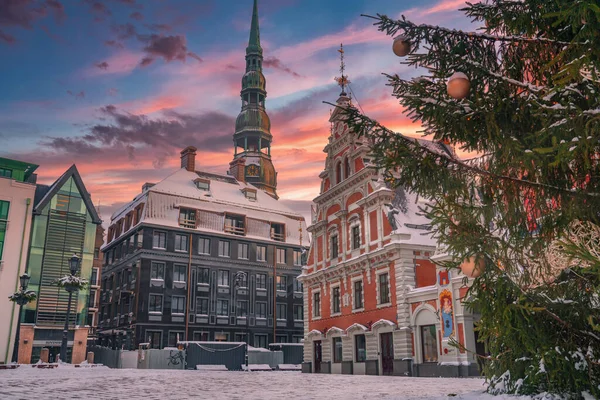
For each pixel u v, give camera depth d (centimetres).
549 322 666
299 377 2505
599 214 605
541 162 570
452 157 664
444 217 666
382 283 2956
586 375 687
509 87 619
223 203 5769
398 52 623
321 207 3766
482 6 651
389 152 649
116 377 2198
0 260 4166
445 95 625
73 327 4403
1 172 4459
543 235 643
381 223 3016
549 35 621
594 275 655
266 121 9988
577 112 495
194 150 6203
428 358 2541
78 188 4741
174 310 5091
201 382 1930
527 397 825
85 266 4612
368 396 1231
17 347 4106
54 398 1152
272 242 5900
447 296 2389
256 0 11112
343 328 3266
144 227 5138
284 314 5819
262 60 10700
